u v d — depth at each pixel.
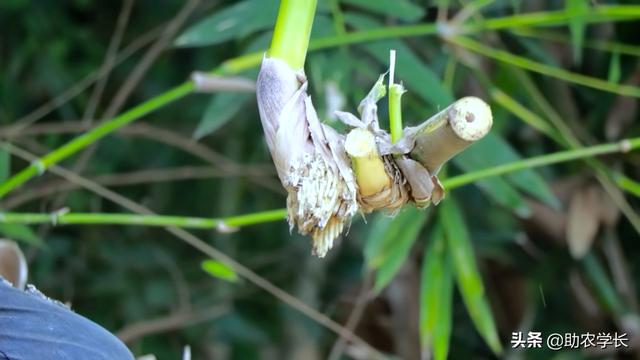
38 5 1.67
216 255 1.21
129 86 1.50
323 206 0.52
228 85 1.10
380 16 1.44
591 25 1.46
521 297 1.66
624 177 1.41
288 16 0.54
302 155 0.53
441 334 1.20
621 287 1.50
